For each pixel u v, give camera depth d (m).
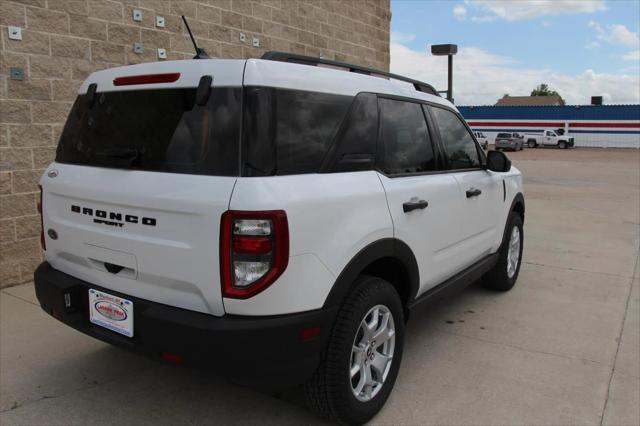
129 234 2.76
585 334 4.53
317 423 3.13
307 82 2.84
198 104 2.65
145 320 2.67
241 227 2.41
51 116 5.62
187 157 2.64
